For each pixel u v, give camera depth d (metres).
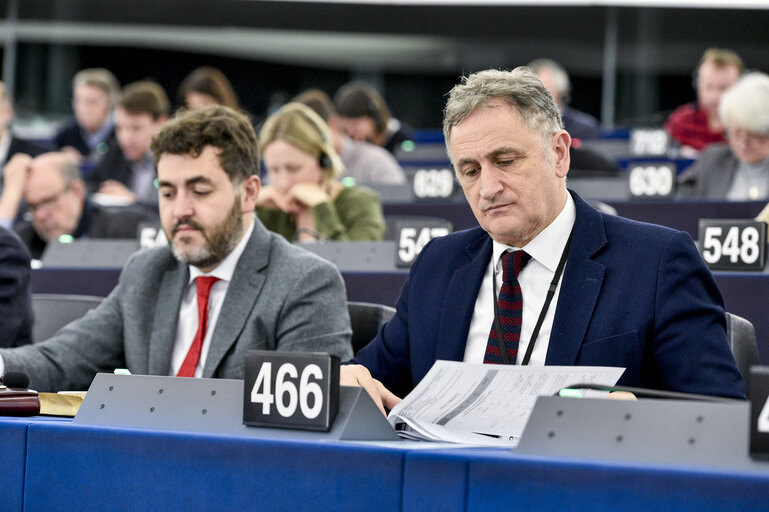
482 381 1.70
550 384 1.68
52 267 4.34
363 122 7.61
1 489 1.69
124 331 2.76
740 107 5.39
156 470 1.58
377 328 2.87
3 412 1.98
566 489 1.32
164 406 1.73
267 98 14.31
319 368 1.59
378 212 4.84
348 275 3.73
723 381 2.03
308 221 4.49
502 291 2.21
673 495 1.26
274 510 1.49
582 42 13.37
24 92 13.02
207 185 2.62
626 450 1.40
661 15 12.77
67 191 5.07
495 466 1.36
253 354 1.65
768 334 3.19
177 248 2.64
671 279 2.11
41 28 13.11
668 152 8.68
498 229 2.11
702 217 5.01
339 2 13.27
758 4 12.43
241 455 1.53
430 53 14.14
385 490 1.42
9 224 5.40
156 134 2.66
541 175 2.10
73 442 1.65
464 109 2.09
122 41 13.52
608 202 5.15
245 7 13.30
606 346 2.09
